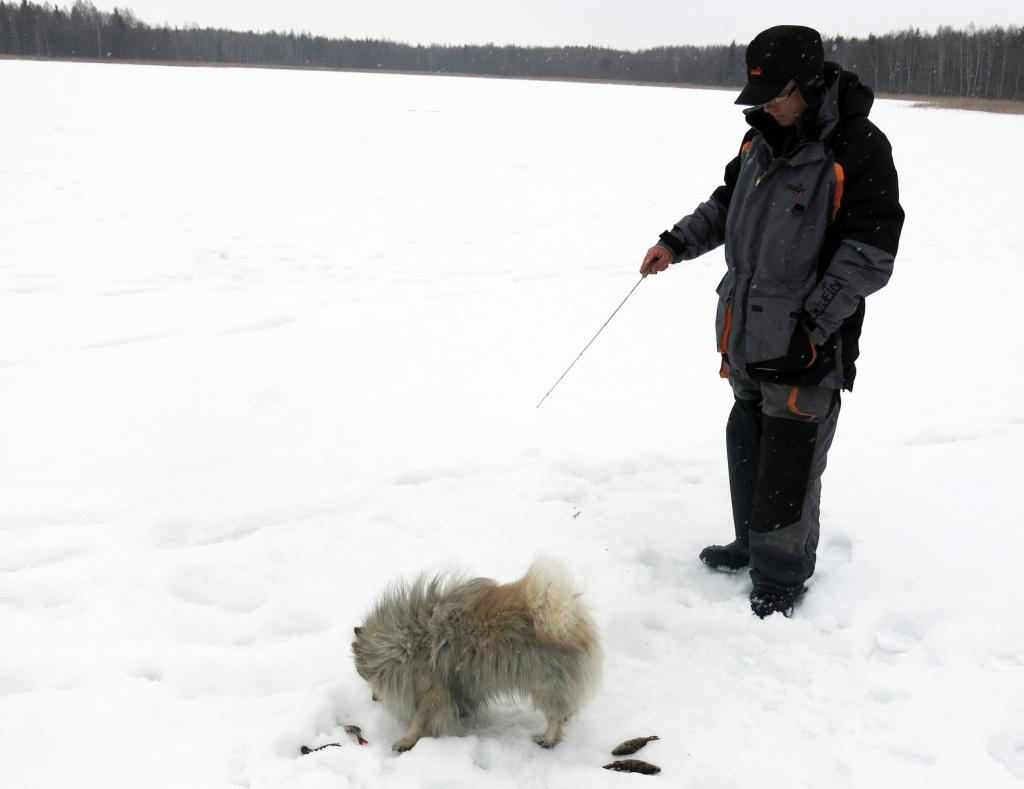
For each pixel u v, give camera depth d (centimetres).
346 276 940
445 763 241
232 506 411
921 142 2461
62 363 623
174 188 1395
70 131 1928
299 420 533
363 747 250
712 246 356
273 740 251
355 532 392
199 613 325
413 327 755
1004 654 292
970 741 248
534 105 3353
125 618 317
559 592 237
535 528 395
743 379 326
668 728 263
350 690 282
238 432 509
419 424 531
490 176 1694
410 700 255
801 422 306
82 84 3123
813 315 287
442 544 380
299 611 329
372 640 260
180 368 621
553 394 591
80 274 888
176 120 2248
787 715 268
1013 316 790
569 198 1497
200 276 906
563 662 239
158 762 241
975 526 382
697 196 1555
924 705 266
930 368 637
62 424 511
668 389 603
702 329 771
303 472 455
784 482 310
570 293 898
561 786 236
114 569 351
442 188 1543
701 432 518
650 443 499
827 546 380
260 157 1770
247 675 288
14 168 1470
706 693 281
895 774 236
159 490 428
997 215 1357
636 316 812
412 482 454
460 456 479
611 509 418
